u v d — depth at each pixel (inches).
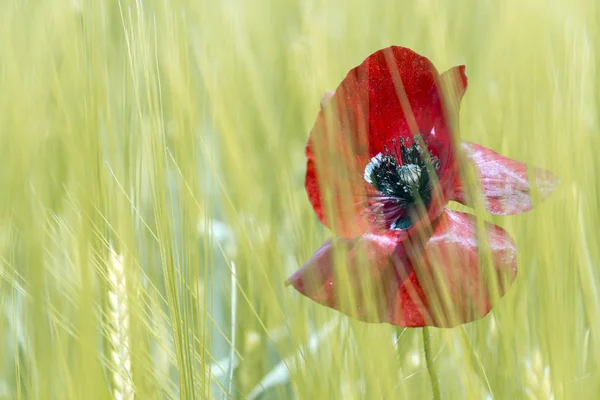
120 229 30.1
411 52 28.9
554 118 29.4
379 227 28.8
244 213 30.9
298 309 29.0
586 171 30.7
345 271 27.9
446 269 28.1
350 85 28.6
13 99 29.7
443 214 28.7
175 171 31.0
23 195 28.9
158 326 30.0
